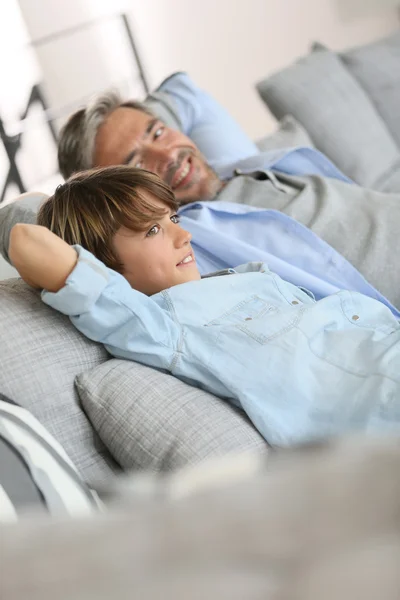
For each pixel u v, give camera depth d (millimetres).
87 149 1687
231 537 99
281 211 1522
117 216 1011
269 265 1283
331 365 860
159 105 2018
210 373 884
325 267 1368
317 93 2539
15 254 850
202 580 96
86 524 104
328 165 1796
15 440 636
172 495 113
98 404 837
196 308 965
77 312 869
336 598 91
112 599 96
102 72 3992
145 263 1035
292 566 95
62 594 97
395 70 2826
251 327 914
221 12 4336
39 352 856
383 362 813
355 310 1028
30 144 3533
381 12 4766
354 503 97
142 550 99
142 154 1666
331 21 4660
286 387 839
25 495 579
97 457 855
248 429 816
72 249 876
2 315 876
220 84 4434
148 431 785
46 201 1086
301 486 100
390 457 98
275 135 2256
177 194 1681
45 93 3807
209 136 2061
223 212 1472
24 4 3777
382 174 2537
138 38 4160
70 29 3881
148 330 885
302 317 937
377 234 1460
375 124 2627
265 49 4504
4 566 99
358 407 791
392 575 92
